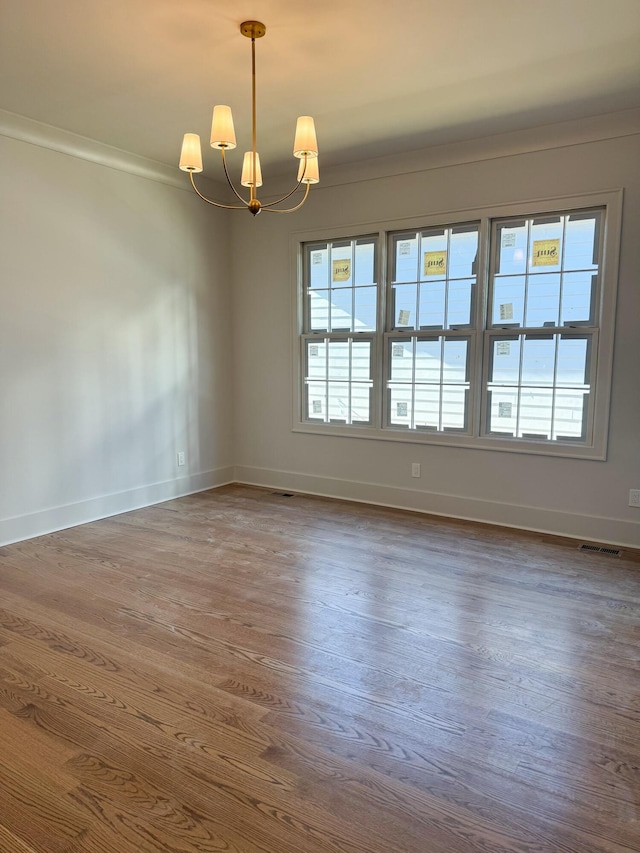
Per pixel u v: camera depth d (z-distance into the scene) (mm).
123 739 1854
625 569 3281
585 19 2451
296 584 3051
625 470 3662
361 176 4391
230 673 2225
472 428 4172
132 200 4277
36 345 3723
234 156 4211
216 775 1699
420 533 3904
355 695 2088
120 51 2707
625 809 1578
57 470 3902
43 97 3213
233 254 5168
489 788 1651
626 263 3535
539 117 3508
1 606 2777
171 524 4086
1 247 3492
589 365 3758
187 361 4844
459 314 4180
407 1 2309
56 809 1577
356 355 4641
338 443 4793
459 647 2418
